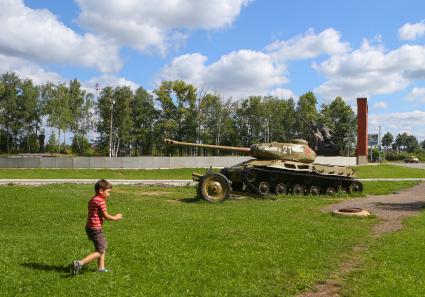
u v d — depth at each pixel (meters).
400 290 9.07
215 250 11.92
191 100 89.31
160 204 22.64
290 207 21.62
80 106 100.00
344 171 29.47
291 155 28.94
